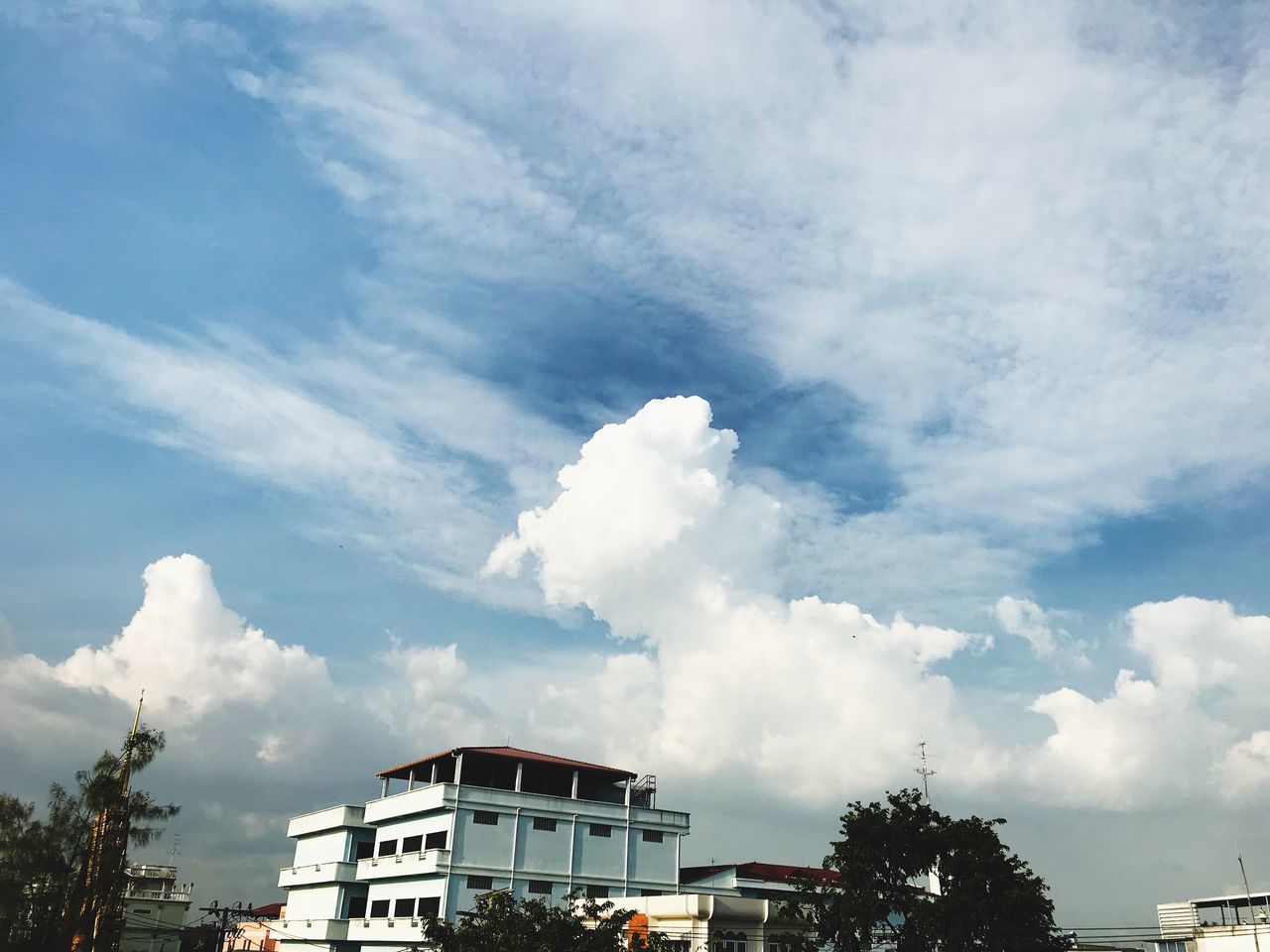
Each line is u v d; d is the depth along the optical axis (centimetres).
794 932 5131
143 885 6391
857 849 4334
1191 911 6488
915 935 4150
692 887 6894
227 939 8875
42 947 5462
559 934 3788
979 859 4106
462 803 6294
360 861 7288
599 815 6738
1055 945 4100
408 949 6225
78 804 5897
